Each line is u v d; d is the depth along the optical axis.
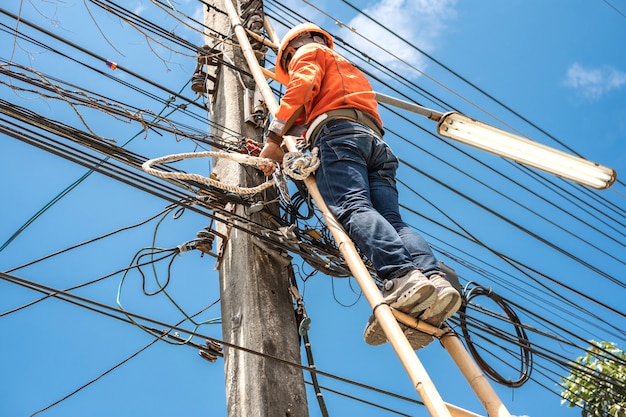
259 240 5.73
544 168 4.72
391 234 3.93
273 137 4.62
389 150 4.48
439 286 3.85
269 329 5.29
